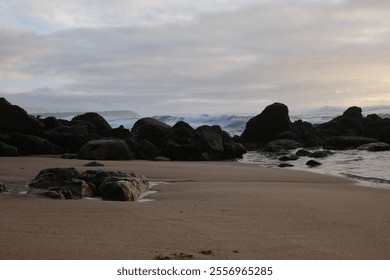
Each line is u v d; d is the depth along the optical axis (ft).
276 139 106.52
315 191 34.50
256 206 26.78
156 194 32.35
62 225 20.51
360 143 92.07
